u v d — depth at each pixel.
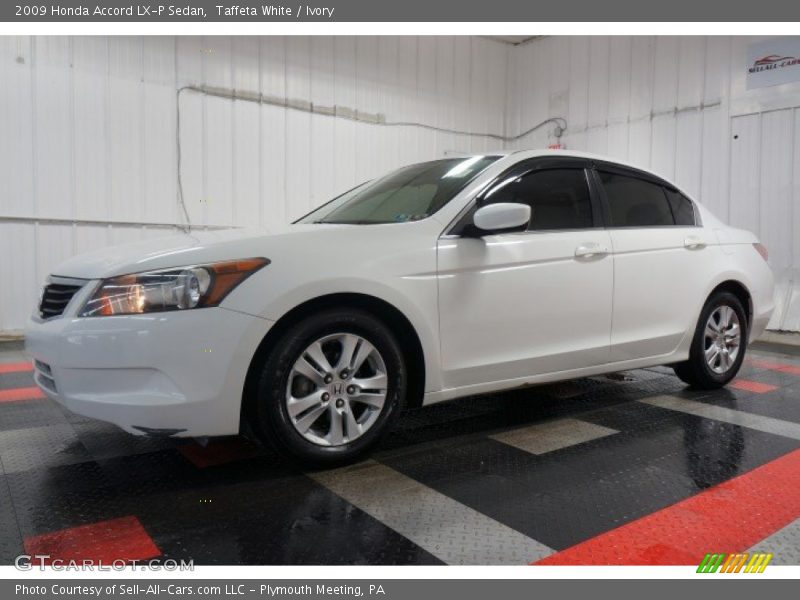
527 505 2.25
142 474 2.53
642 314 3.39
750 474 2.56
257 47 7.70
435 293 2.66
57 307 2.47
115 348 2.19
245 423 2.50
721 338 3.91
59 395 2.34
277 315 2.31
